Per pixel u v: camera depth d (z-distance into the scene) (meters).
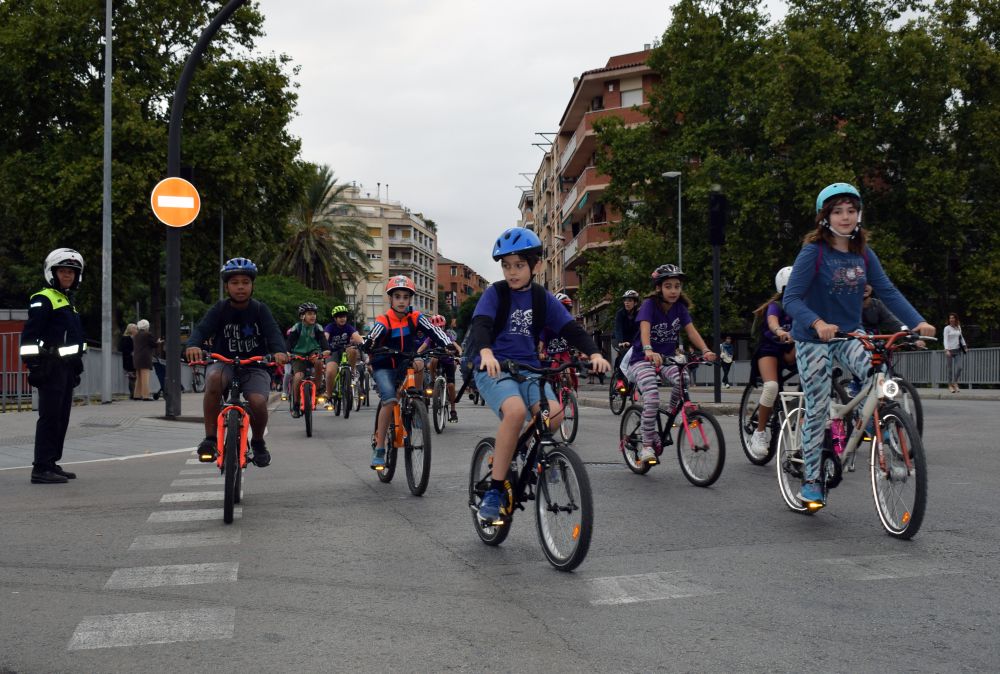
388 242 121.38
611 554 5.24
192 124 31.05
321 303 52.12
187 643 3.66
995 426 12.90
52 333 8.55
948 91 33.78
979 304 33.75
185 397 24.86
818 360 6.07
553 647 3.57
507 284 5.35
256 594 4.41
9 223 43.38
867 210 34.28
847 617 3.92
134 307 48.59
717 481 8.13
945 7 35.94
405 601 4.27
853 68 34.00
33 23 29.73
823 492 6.23
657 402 8.34
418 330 8.73
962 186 33.12
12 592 4.48
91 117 30.45
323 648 3.58
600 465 9.41
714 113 37.38
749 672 3.27
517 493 5.26
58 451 8.59
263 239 34.03
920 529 5.81
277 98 32.41
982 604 4.09
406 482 8.41
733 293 36.59
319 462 10.07
